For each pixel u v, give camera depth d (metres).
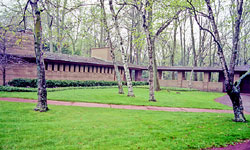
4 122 6.23
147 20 13.23
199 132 6.14
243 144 5.33
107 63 27.16
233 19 10.74
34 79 17.84
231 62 8.20
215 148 5.01
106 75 27.91
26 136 5.11
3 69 16.16
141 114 8.80
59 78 21.69
